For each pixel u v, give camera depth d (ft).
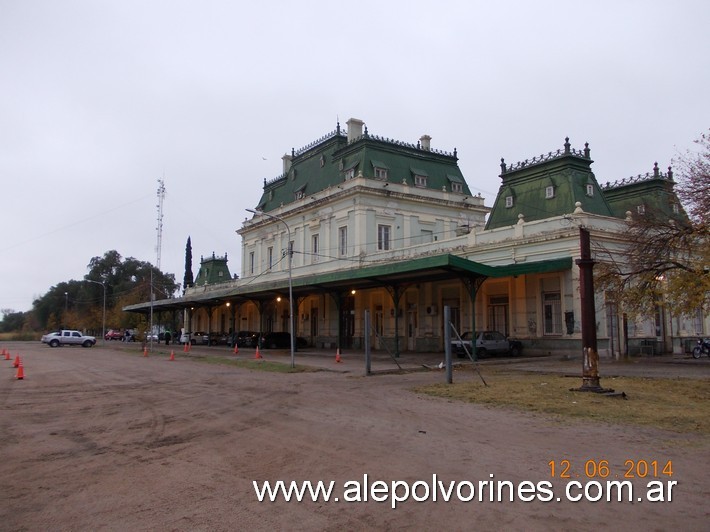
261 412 41.37
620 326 90.43
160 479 23.54
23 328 386.32
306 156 162.61
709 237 56.65
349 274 96.89
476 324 104.32
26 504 20.52
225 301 172.65
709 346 91.91
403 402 45.52
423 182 143.02
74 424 37.63
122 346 195.31
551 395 46.19
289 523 18.24
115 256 351.25
